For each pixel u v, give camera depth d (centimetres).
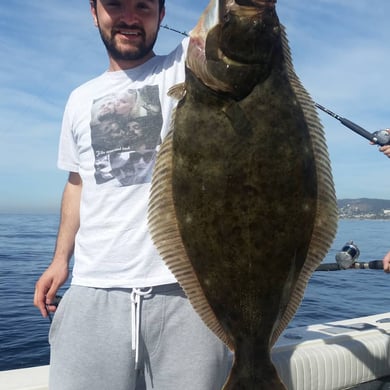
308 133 69
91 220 97
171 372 91
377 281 566
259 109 68
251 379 70
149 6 96
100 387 93
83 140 101
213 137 69
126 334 92
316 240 71
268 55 67
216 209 70
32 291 453
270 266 70
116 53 99
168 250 74
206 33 68
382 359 161
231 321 73
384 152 166
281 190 69
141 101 97
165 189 73
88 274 95
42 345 272
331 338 160
